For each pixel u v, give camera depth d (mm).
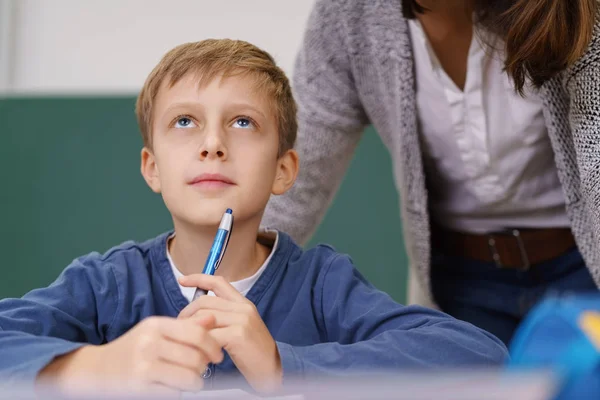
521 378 394
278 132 912
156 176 922
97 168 2555
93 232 2553
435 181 1176
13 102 2578
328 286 888
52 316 801
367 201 2455
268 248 944
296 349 711
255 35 2570
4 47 2629
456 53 1057
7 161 2572
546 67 865
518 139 1055
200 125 864
